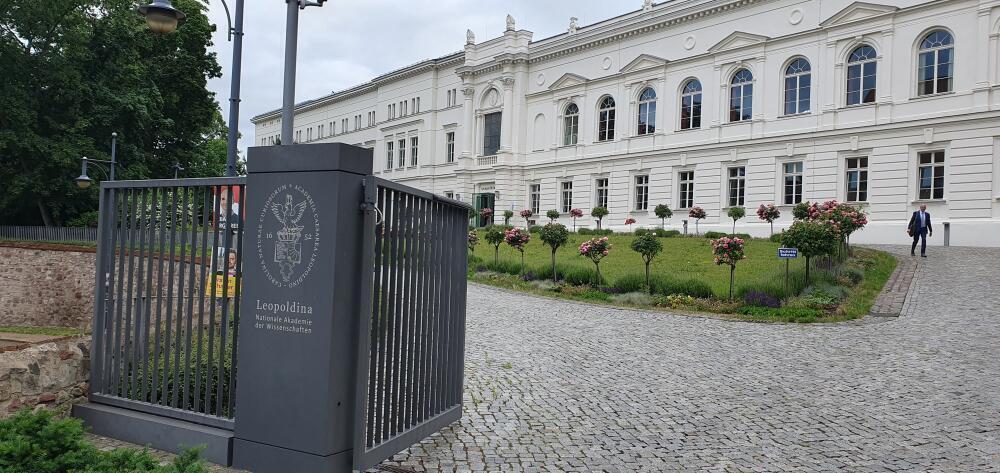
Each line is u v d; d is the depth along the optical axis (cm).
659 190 4138
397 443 575
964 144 2889
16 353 587
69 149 3141
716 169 3838
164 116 3834
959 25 2930
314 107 7856
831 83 3359
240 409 531
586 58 4675
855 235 3194
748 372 983
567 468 576
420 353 617
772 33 3619
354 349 523
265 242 525
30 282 1656
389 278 557
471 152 5478
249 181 534
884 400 819
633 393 854
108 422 604
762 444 654
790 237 1752
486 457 595
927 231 2328
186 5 3850
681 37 4078
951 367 983
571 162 4688
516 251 3114
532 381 912
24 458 409
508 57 5069
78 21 3212
